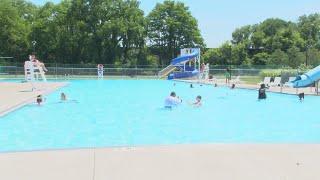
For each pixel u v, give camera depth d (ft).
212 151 25.52
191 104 72.02
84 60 253.24
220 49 280.92
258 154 24.71
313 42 307.99
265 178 19.95
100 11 248.93
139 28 250.98
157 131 45.01
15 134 42.86
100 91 104.68
